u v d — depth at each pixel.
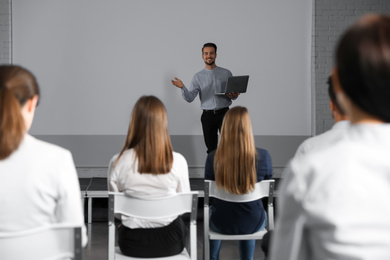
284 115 7.82
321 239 0.85
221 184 3.18
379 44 0.83
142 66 7.61
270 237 2.60
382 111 0.85
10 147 1.55
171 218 2.70
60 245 1.66
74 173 1.66
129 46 7.59
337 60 0.88
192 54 7.65
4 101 1.55
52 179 1.60
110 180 2.76
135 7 7.58
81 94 7.55
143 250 2.67
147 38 7.61
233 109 3.18
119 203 2.63
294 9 7.76
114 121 7.60
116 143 7.61
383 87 0.83
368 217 0.82
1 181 1.57
